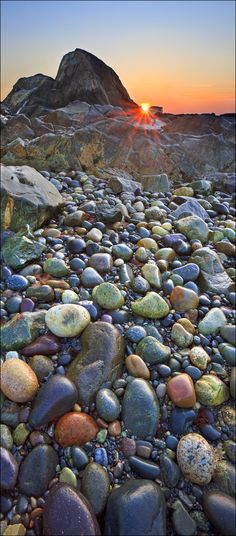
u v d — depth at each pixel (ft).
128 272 10.08
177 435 6.91
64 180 16.39
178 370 7.76
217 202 15.89
